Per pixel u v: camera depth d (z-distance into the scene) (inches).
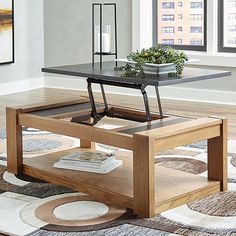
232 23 236.7
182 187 126.3
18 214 118.2
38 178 138.6
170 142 118.1
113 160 137.9
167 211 119.0
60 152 151.6
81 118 140.0
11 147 141.9
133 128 124.0
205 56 236.5
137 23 248.4
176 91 246.1
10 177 140.3
